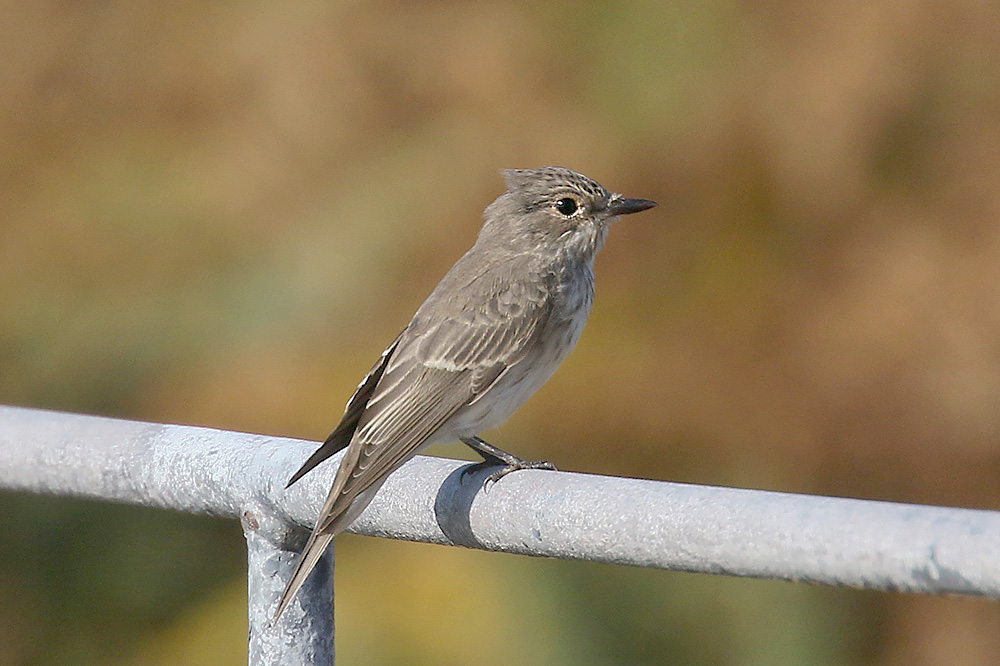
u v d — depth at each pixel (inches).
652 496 170.9
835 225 472.7
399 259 480.1
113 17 544.4
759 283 472.7
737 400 460.8
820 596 454.0
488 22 510.9
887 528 148.9
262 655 202.4
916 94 470.9
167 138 527.5
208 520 485.4
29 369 509.0
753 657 447.8
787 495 160.9
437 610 445.1
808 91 474.9
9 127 538.9
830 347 456.8
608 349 470.3
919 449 446.9
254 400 472.4
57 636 487.8
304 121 506.9
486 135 491.5
